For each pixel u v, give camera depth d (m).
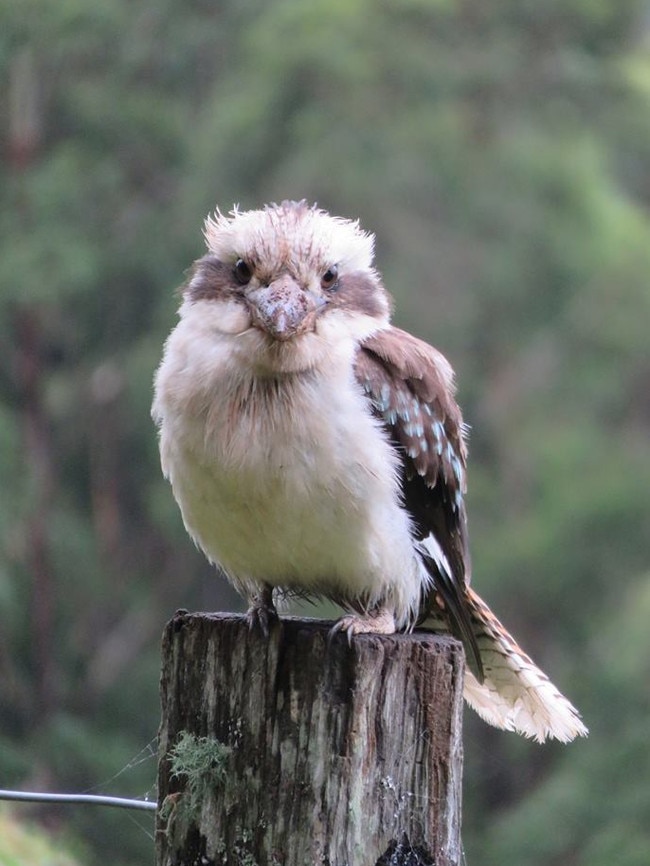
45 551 16.80
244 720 4.18
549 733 5.80
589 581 18.98
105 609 17.92
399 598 5.21
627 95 21.42
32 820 10.76
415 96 20.08
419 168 19.91
